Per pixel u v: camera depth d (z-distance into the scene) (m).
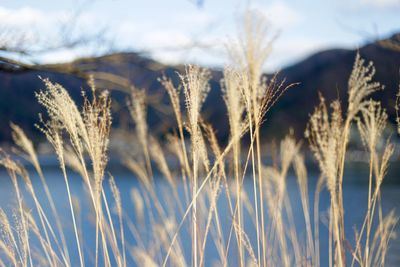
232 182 2.80
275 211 3.83
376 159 2.79
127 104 3.69
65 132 2.57
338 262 2.72
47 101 2.39
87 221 9.12
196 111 2.47
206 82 2.54
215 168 2.65
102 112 2.43
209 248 6.47
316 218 4.28
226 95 2.51
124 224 8.46
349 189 29.05
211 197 2.70
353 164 71.81
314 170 48.12
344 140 2.62
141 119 3.71
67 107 2.38
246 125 2.53
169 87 2.66
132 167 4.31
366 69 2.52
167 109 3.60
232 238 4.21
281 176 3.87
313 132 2.66
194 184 2.59
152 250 4.24
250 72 2.37
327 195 18.77
